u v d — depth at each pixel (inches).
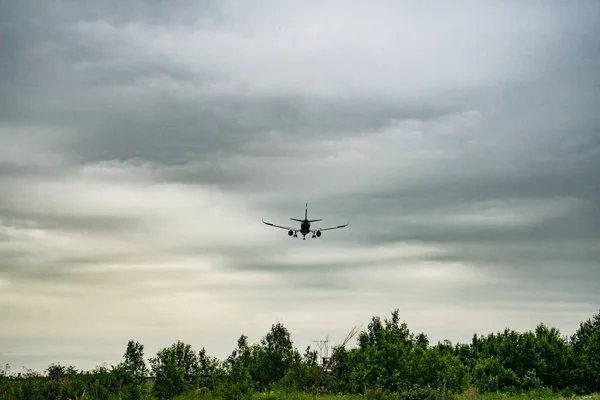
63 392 1402.6
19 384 1393.9
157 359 1681.8
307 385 1747.0
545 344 1956.2
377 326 2103.8
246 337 1919.3
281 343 1881.2
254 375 1822.1
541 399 1581.0
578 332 2102.6
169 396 1635.1
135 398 1472.7
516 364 1931.6
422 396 1509.6
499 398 1582.2
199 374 1797.5
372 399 1550.2
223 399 1569.9
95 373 1539.1
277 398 1531.7
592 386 1849.2
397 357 1712.6
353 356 1818.4
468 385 1672.0
